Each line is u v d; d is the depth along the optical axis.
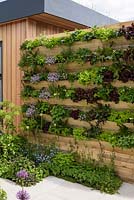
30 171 4.62
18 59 6.41
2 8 6.45
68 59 5.14
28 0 5.88
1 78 6.92
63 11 6.14
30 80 5.82
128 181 4.47
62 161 4.91
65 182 4.48
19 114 5.96
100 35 4.68
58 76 5.29
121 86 4.50
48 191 4.14
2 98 6.89
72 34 5.09
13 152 5.23
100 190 4.13
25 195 3.28
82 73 4.89
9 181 4.49
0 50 6.92
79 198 3.91
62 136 5.39
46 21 6.45
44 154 5.26
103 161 4.78
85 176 4.41
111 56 4.52
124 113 4.43
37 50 5.78
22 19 6.20
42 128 5.66
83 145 5.06
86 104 4.96
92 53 4.79
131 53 4.26
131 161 4.44
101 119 4.68
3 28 6.76
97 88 4.77
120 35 4.45
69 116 5.21
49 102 5.60
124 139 4.33
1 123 5.79
